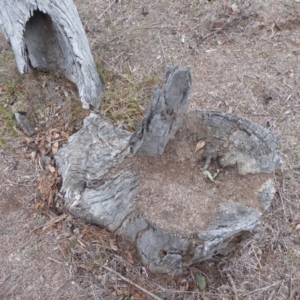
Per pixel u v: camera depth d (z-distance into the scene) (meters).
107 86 1.53
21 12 1.35
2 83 1.52
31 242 1.18
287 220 1.22
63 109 1.46
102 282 1.10
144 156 1.09
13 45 1.45
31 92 1.49
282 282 1.11
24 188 1.28
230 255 1.14
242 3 1.83
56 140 1.39
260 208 1.00
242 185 1.03
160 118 0.98
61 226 1.20
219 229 0.94
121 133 1.21
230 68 1.61
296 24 1.75
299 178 1.30
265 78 1.57
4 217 1.23
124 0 1.87
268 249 1.17
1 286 1.10
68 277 1.11
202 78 1.57
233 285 1.09
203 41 1.71
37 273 1.12
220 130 1.09
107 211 1.08
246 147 1.07
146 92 1.51
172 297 1.08
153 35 1.73
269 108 1.48
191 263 1.03
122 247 1.14
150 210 1.00
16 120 1.43
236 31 1.74
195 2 1.85
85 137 1.22
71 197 1.13
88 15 1.80
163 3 1.86
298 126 1.43
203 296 1.08
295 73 1.58
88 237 1.17
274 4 1.82
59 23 1.35
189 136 1.10
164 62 1.63
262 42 1.69
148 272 1.11
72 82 1.54
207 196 1.02
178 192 1.02
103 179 1.10
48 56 1.52
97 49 1.66
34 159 1.35
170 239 0.95
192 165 1.07
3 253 1.16
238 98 1.51
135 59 1.64
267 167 1.04
